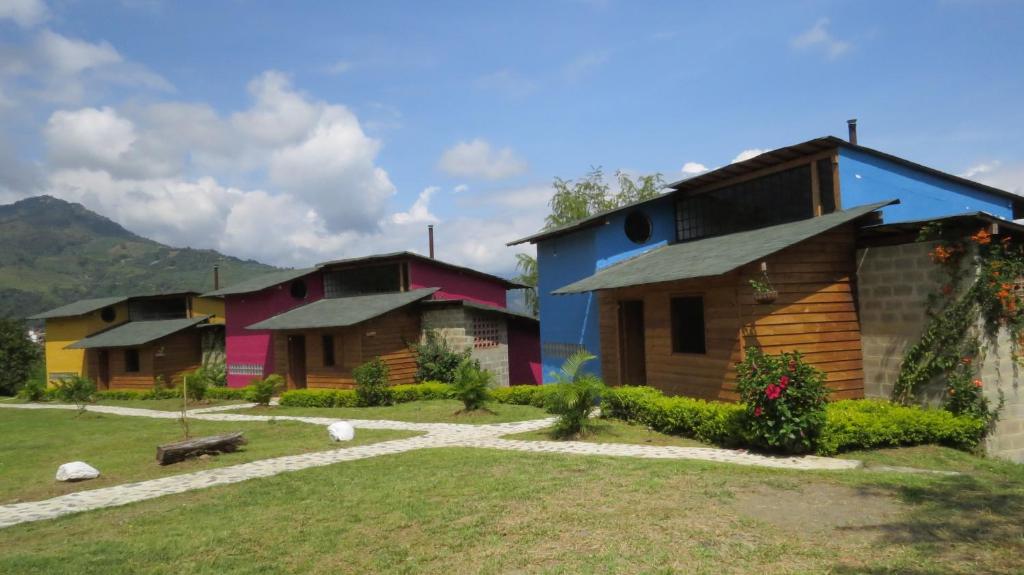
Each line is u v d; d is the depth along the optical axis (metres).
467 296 28.00
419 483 9.06
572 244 19.53
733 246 13.76
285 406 23.16
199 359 34.62
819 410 9.92
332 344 24.08
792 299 12.12
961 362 10.86
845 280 12.62
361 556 6.36
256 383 23.64
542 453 10.88
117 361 34.50
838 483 7.93
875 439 10.22
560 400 12.58
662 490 7.80
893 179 14.44
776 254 12.02
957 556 5.36
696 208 17.97
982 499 7.00
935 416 10.58
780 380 9.90
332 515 7.82
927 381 11.36
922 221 11.22
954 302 10.94
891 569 5.13
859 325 12.62
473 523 7.03
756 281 11.58
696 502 7.23
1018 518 6.28
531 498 7.82
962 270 10.84
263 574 6.06
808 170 14.55
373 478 9.66
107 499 9.79
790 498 7.29
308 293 29.23
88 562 6.57
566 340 19.92
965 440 10.54
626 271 15.78
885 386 12.05
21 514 9.17
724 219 16.94
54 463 13.62
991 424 10.68
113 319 37.41
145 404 28.31
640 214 18.52
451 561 6.01
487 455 10.83
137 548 6.98
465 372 17.25
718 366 12.69
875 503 6.99
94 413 25.44
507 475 9.16
